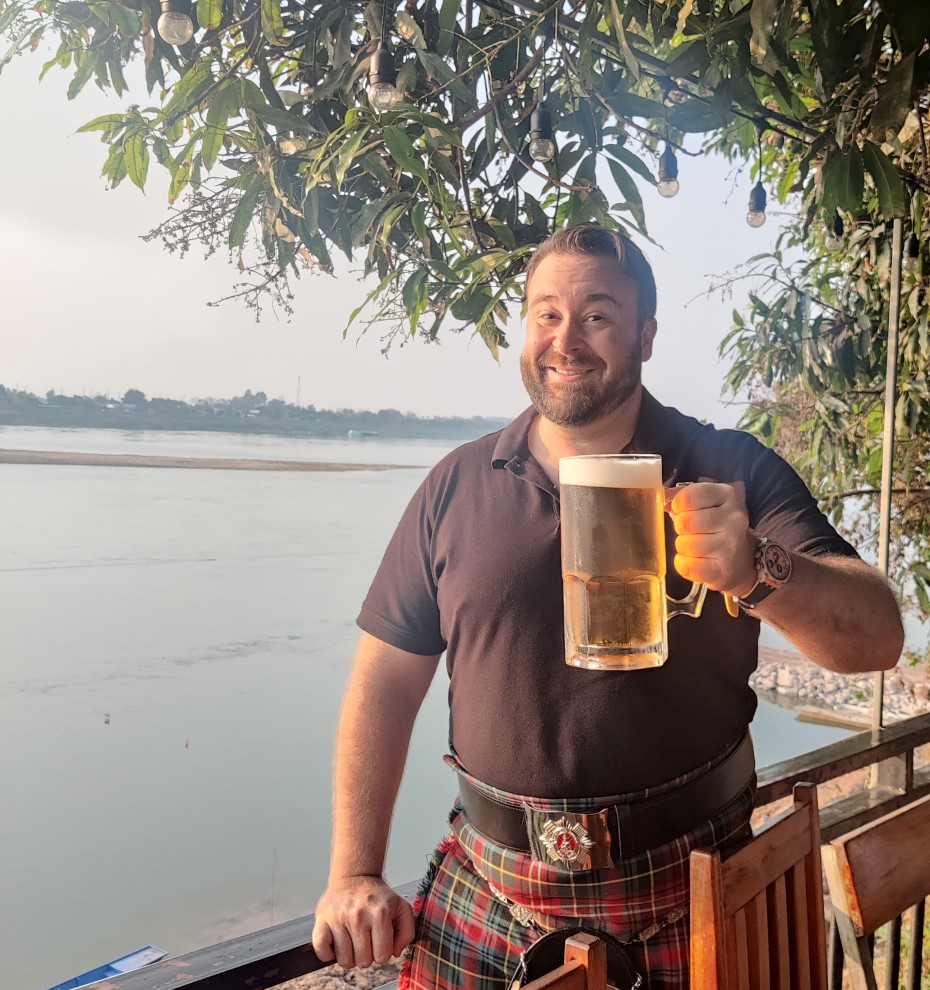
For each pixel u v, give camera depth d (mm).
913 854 1180
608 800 1036
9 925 6211
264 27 1350
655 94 1936
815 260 2908
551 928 1054
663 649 820
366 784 1197
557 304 1098
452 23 1419
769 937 965
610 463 795
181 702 10375
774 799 1425
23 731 9367
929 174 2182
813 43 1328
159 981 860
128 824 7848
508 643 1090
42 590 13648
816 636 921
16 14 1345
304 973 984
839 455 3096
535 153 1586
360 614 1302
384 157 1635
